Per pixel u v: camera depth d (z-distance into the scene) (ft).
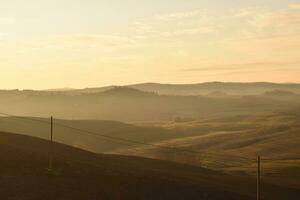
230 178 376.07
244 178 393.70
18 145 304.09
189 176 334.44
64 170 245.24
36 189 206.59
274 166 558.97
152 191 235.61
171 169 379.14
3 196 192.85
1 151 259.39
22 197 194.70
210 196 249.96
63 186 216.54
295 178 473.67
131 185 238.89
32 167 239.91
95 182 232.12
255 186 343.26
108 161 339.98
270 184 368.68
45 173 233.35
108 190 222.48
